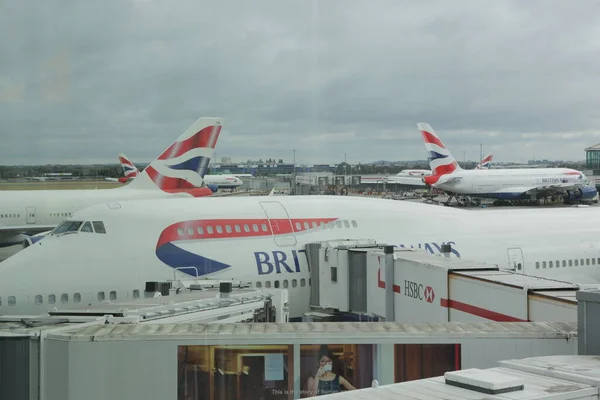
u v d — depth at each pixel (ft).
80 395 39.81
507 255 96.48
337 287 81.66
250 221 86.69
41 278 73.61
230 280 80.43
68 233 78.74
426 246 94.02
